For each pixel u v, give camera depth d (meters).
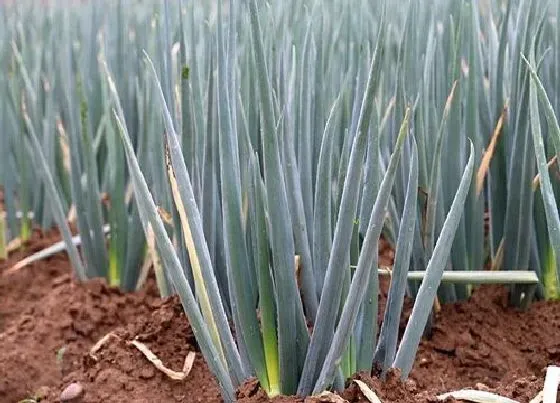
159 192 1.58
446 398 1.19
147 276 1.86
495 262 1.59
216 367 1.18
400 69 1.43
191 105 1.37
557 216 1.17
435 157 1.38
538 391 1.22
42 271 2.03
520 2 1.48
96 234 1.81
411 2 1.51
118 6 1.95
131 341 1.47
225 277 1.37
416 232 1.48
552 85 1.54
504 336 1.50
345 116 1.36
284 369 1.19
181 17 1.40
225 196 1.17
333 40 1.54
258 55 1.07
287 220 1.13
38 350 1.67
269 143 1.09
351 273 1.21
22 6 2.43
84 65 2.00
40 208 2.22
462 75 1.58
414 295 1.53
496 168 1.56
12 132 2.24
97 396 1.38
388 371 1.20
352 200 1.08
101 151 1.99
